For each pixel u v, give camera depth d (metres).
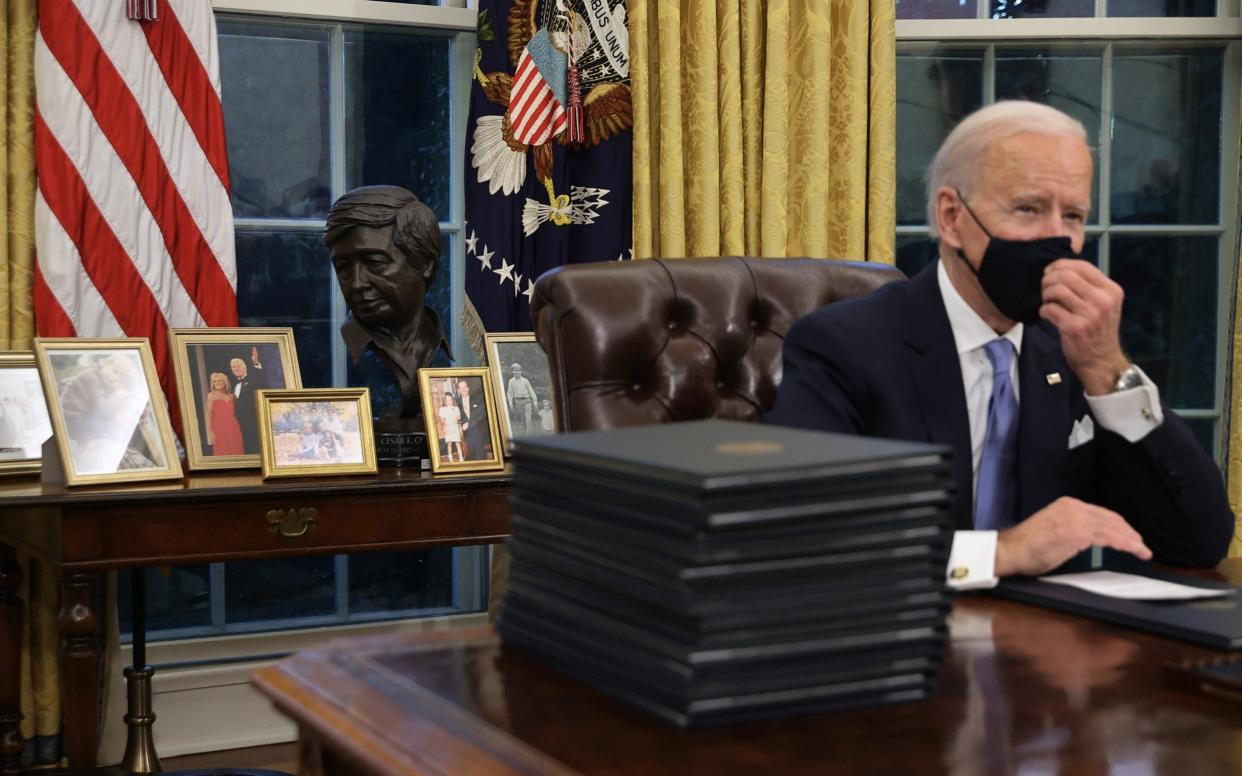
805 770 0.69
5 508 2.34
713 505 0.75
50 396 2.49
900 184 3.93
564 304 1.95
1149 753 0.73
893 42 3.50
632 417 1.93
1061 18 3.91
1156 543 1.52
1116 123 3.99
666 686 0.76
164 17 3.04
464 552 3.66
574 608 0.86
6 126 2.92
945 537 0.82
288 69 3.46
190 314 3.07
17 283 2.93
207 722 3.28
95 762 2.41
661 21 3.32
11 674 2.79
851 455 0.81
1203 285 4.05
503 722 0.76
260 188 3.45
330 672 0.89
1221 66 4.01
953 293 1.61
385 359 2.90
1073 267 1.45
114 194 2.97
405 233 2.82
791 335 1.68
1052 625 1.06
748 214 3.46
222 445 2.74
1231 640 0.97
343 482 2.59
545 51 3.20
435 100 3.62
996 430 1.59
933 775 0.68
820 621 0.78
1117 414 1.49
